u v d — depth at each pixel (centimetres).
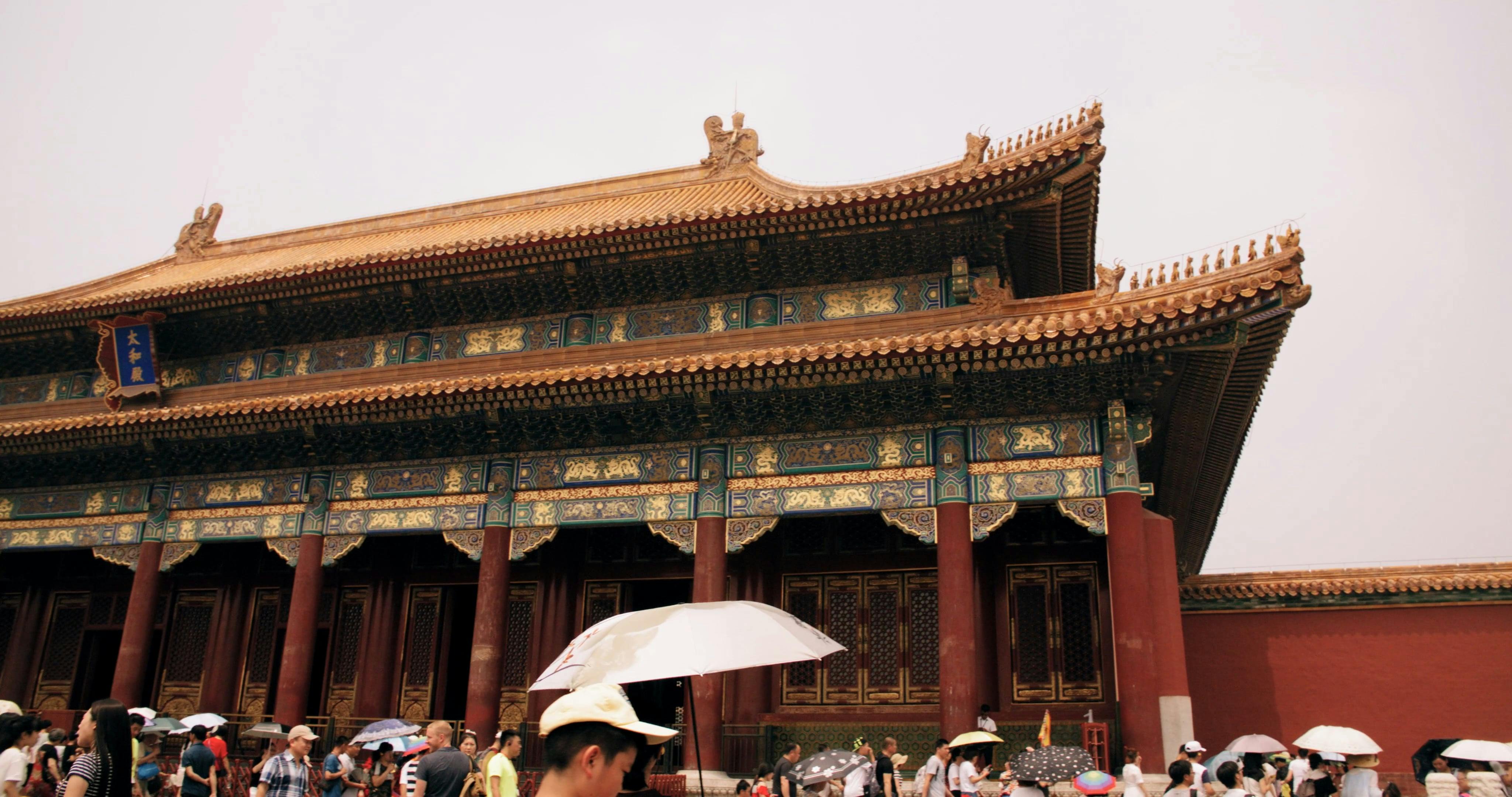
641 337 3080
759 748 2533
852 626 2714
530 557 3041
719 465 2562
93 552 3159
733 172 3762
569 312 3178
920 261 2855
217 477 3034
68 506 3175
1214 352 2188
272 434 2884
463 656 3164
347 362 3397
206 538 2981
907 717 2577
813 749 2542
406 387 2636
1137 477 2292
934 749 2473
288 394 3369
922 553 2720
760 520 2509
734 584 2822
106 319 3469
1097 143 2525
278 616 3272
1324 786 2059
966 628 2275
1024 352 2206
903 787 2244
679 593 3117
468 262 3058
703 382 2422
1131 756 1928
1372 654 2702
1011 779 1950
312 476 2911
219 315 3425
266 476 2970
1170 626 2256
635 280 3069
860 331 2845
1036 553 2636
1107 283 2467
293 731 1500
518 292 3173
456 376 3203
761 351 2489
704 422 2578
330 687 3141
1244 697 2741
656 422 2636
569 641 2923
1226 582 2836
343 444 2870
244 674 3247
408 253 3052
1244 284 2036
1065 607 2581
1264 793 2125
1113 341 2150
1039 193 2609
